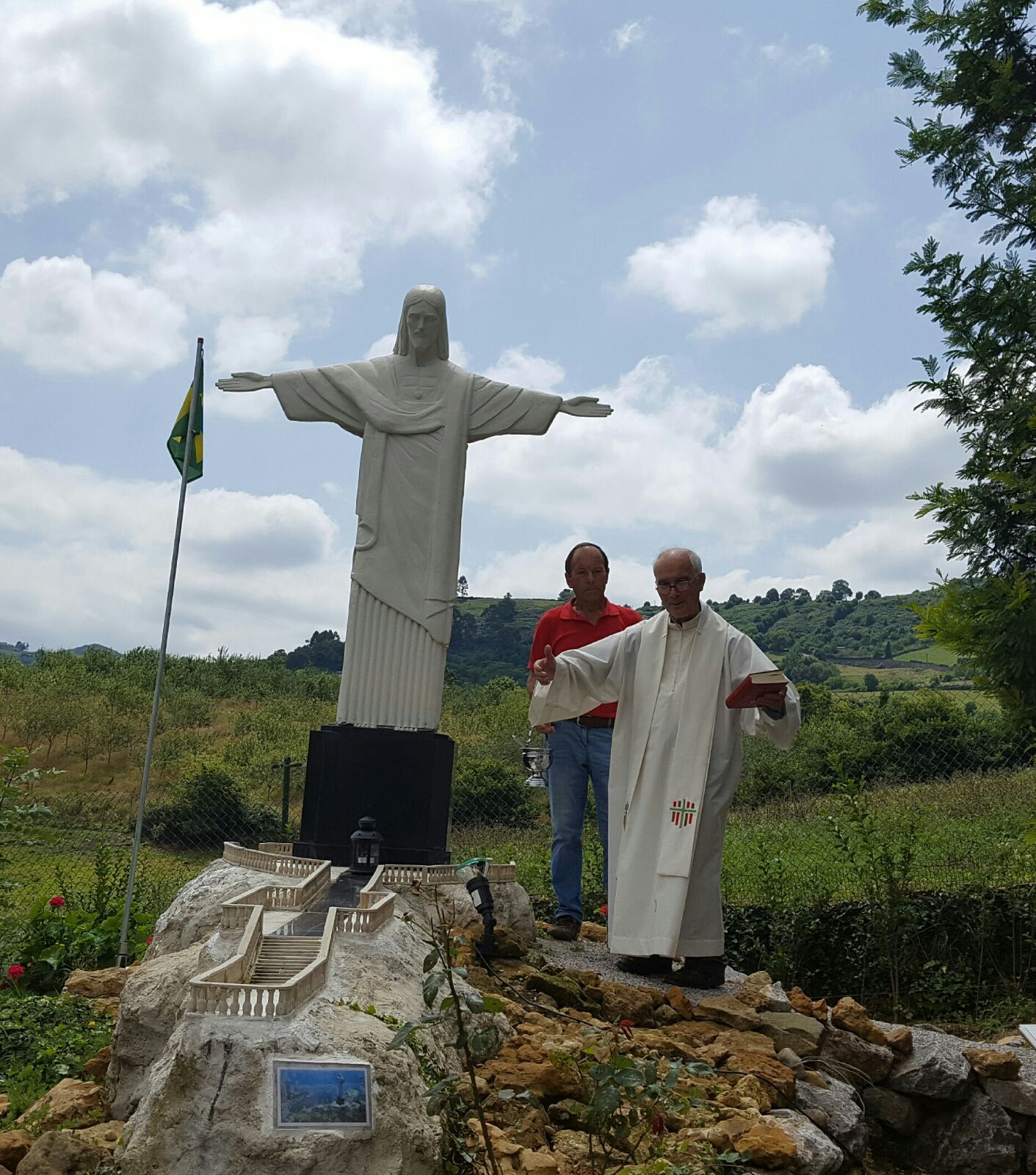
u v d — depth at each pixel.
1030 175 6.55
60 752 24.58
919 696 13.41
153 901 9.28
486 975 5.23
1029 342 5.96
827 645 50.62
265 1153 2.95
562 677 6.15
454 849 10.62
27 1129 4.13
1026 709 5.16
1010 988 7.33
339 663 54.38
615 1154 3.75
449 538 7.52
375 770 7.11
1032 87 6.47
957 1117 5.34
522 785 12.75
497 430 7.66
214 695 32.75
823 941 7.69
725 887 8.46
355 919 4.45
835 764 8.70
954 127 6.62
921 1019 7.21
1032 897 7.63
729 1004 5.44
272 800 17.62
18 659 34.84
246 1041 3.15
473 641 66.44
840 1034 5.39
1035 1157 5.29
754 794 12.76
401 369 7.76
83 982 6.32
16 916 8.54
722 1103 4.30
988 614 5.08
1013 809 9.35
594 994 5.34
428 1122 3.29
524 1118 3.84
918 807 9.96
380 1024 3.55
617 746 6.23
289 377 7.75
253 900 4.80
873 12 6.73
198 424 8.55
